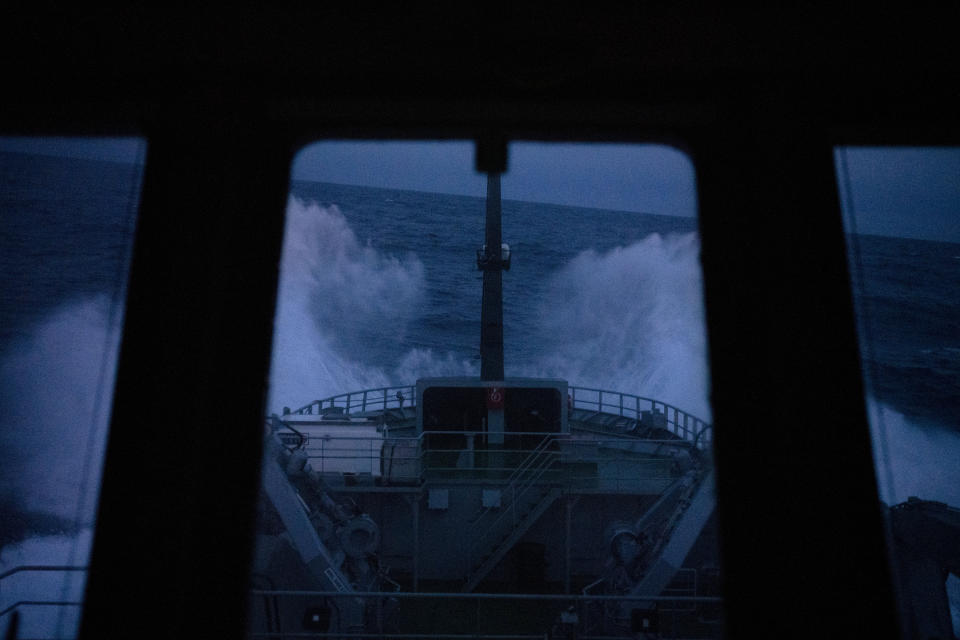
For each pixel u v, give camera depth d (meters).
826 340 3.49
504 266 15.61
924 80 3.72
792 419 3.43
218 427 3.61
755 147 3.72
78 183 67.06
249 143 3.89
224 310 3.73
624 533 10.82
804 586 3.34
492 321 15.50
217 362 3.66
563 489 13.71
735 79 3.82
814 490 3.38
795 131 3.73
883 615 3.29
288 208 3.98
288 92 3.87
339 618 9.30
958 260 74.69
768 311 3.55
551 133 4.09
